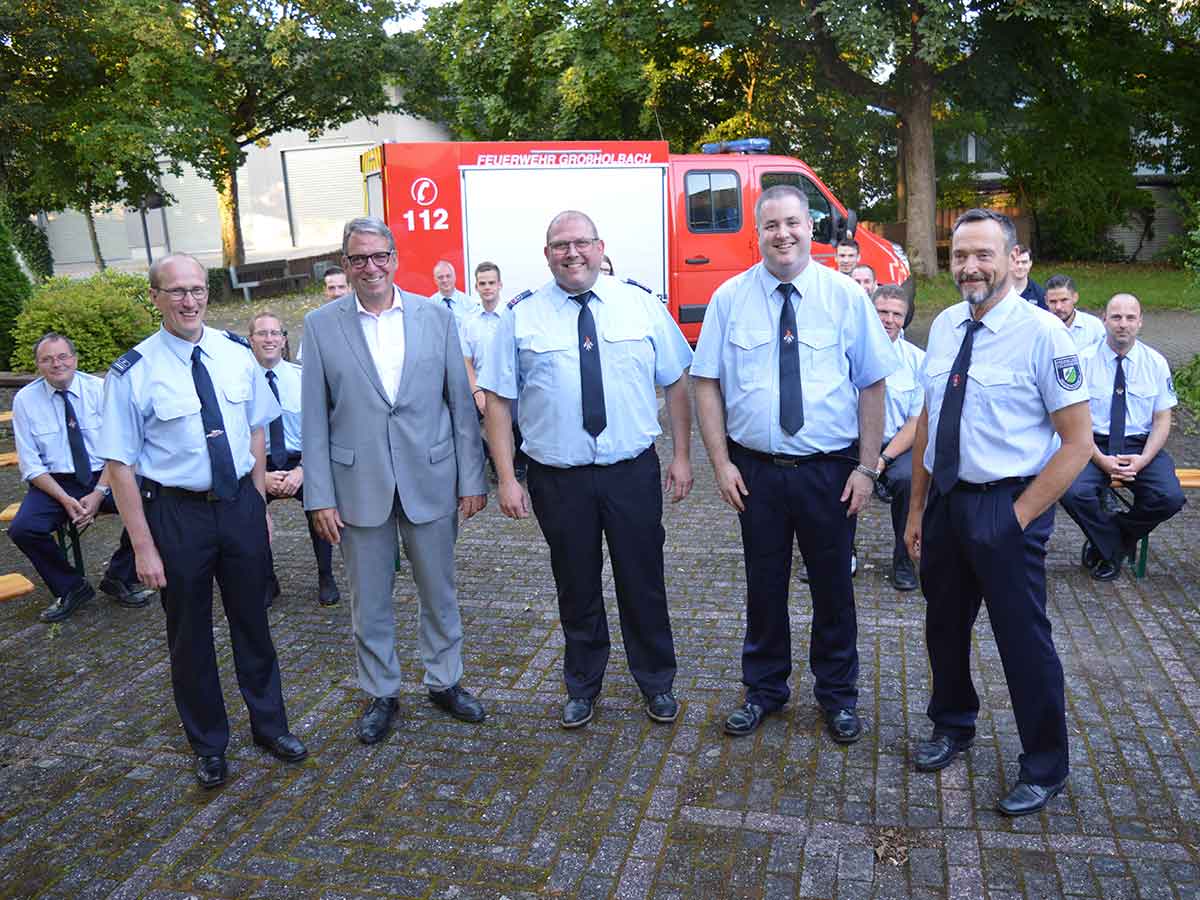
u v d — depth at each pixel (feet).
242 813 10.69
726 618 15.53
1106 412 16.61
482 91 68.74
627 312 11.61
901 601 16.03
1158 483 15.98
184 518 10.80
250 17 72.23
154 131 65.41
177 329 10.78
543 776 11.22
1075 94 61.93
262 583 11.46
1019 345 9.63
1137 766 10.96
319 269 59.67
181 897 9.34
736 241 35.99
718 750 11.61
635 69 59.82
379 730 12.14
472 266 33.47
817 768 11.14
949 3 52.26
